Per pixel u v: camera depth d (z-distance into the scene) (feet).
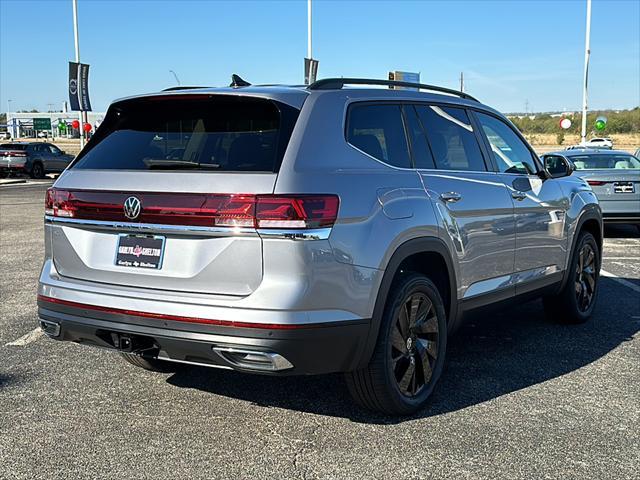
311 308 11.09
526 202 17.10
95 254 12.60
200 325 11.21
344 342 11.59
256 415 13.52
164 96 12.78
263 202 10.96
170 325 11.44
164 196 11.64
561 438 12.44
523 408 13.89
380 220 12.24
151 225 11.75
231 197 11.12
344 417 13.43
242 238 11.10
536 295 18.40
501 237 16.08
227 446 12.12
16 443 12.19
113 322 12.02
